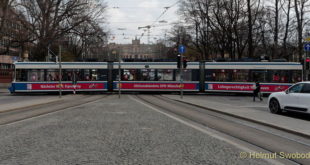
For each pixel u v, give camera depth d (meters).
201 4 36.59
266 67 24.86
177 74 26.05
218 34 35.22
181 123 9.37
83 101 18.23
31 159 5.09
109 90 26.44
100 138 6.85
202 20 37.28
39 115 11.25
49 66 25.59
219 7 33.81
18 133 7.47
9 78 36.94
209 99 21.03
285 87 24.42
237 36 33.09
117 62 26.52
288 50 32.38
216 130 8.26
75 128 8.20
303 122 9.47
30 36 32.09
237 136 7.41
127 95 25.00
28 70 25.44
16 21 31.48
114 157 5.22
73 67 25.88
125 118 10.34
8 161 4.97
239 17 33.25
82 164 4.79
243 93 26.20
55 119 10.05
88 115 11.15
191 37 41.78
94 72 26.19
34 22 31.66
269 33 32.78
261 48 36.88
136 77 26.25
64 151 5.64
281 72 24.59
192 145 6.26
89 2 33.69
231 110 12.88
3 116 11.13
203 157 5.31
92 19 33.69
